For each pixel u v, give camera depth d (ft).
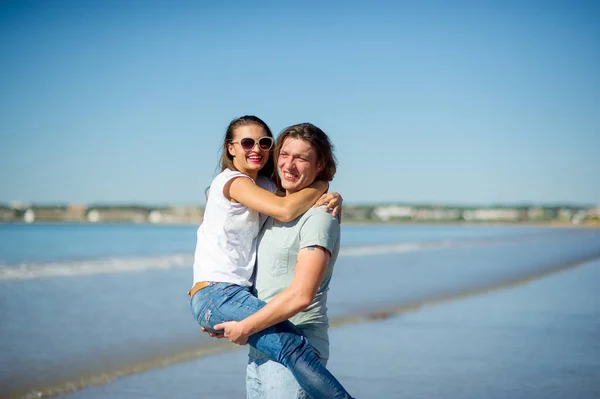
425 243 139.23
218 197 10.89
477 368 20.83
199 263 10.94
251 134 11.30
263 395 10.59
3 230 247.29
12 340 24.70
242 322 9.98
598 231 311.47
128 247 115.03
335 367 20.81
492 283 48.08
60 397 17.35
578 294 41.39
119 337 25.54
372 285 45.39
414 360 21.91
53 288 42.04
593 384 18.84
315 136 10.80
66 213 426.92
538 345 24.54
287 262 10.45
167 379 19.42
